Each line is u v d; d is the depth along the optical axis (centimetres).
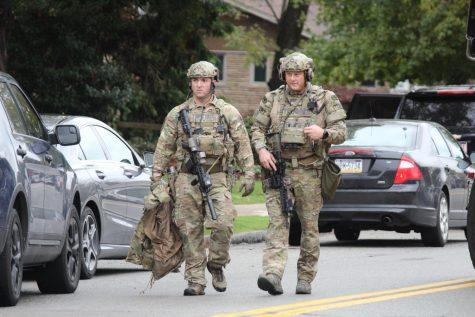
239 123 2955
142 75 8469
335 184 2931
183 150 2959
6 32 7244
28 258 2791
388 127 4762
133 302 2828
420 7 9256
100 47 8069
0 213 2559
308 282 2975
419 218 4584
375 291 3038
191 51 8625
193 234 2969
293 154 2917
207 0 8144
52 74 7344
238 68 14025
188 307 2706
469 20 3712
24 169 2691
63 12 7325
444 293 2978
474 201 3100
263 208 6381
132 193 3809
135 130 8319
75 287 3136
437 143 4862
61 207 3002
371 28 9781
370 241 5134
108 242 3647
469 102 5644
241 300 2845
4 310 2641
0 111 2695
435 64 9738
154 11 8112
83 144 3569
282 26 11350
